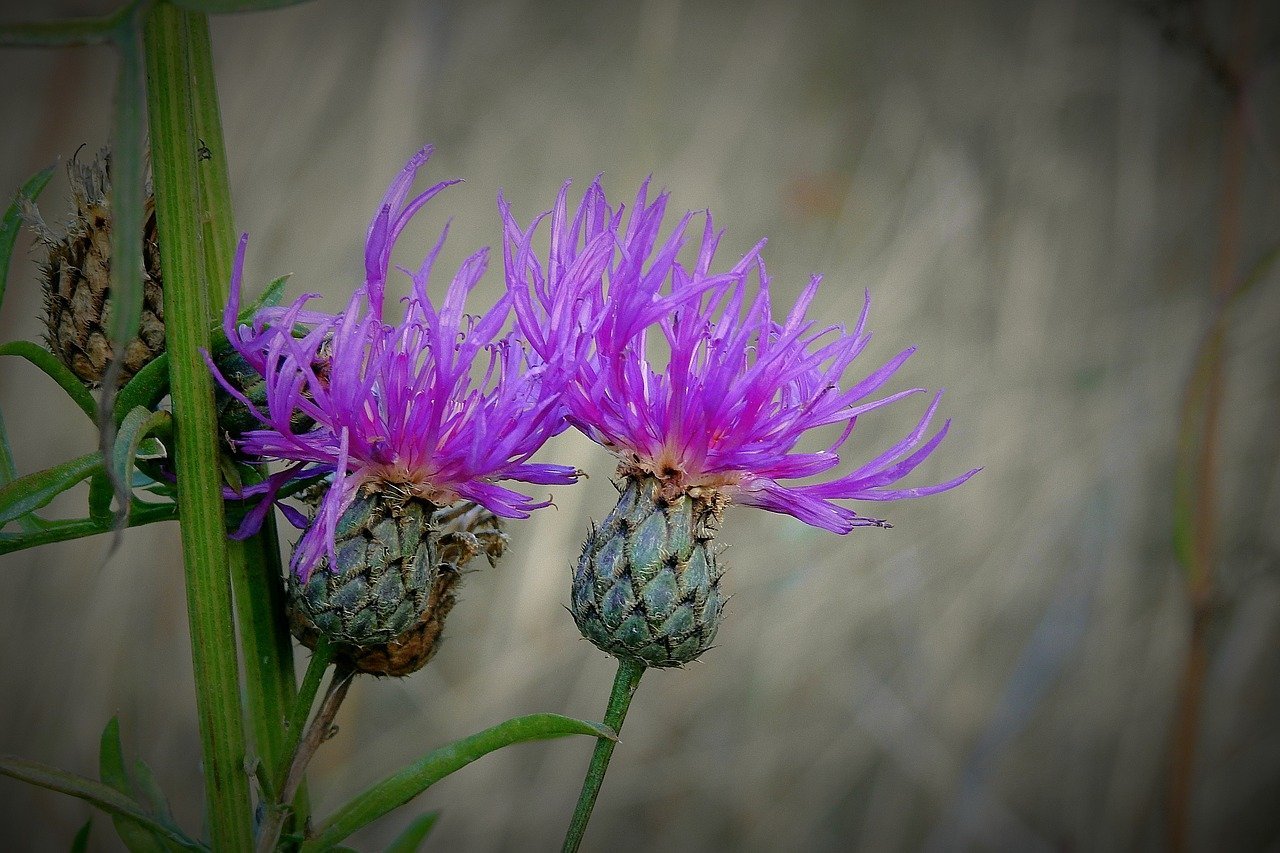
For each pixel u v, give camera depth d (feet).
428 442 1.12
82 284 1.11
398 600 1.11
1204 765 2.15
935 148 2.54
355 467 1.12
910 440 1.17
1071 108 2.68
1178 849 1.82
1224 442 2.21
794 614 2.14
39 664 2.00
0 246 1.13
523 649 1.94
